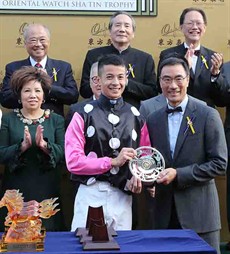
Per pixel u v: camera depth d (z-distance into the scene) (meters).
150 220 4.09
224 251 5.41
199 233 3.72
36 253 2.50
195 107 3.83
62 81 5.25
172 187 3.73
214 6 5.76
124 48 5.31
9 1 5.59
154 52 5.73
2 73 5.61
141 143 3.76
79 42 5.69
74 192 5.27
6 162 4.52
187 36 5.34
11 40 5.63
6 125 4.66
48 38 5.23
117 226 3.55
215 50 5.76
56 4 5.64
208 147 3.76
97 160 3.51
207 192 3.77
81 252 2.50
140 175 3.49
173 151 3.79
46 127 4.66
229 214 5.33
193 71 5.25
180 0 5.73
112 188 3.56
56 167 4.66
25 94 4.62
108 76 3.63
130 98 5.17
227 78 5.30
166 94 3.84
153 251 2.49
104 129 3.59
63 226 4.78
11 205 2.65
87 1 5.66
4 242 2.57
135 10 5.71
